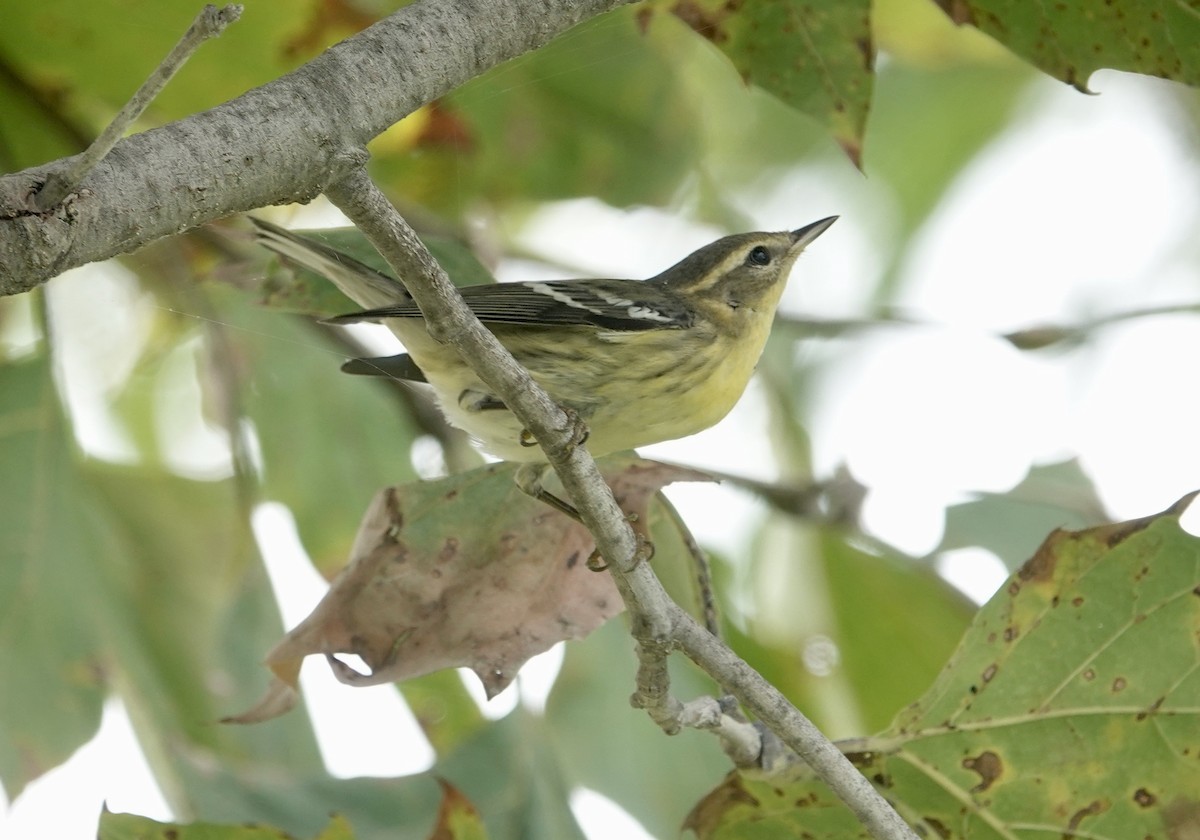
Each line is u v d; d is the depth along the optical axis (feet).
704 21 29.96
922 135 56.85
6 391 37.09
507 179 43.01
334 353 42.75
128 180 16.80
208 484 42.75
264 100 18.45
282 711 29.71
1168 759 27.20
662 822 38.93
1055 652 27.66
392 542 30.86
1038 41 28.91
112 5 35.06
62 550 37.68
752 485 44.86
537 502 31.37
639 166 43.70
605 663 40.32
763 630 46.03
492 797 36.29
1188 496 26.61
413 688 41.29
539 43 21.68
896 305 54.80
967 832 28.53
